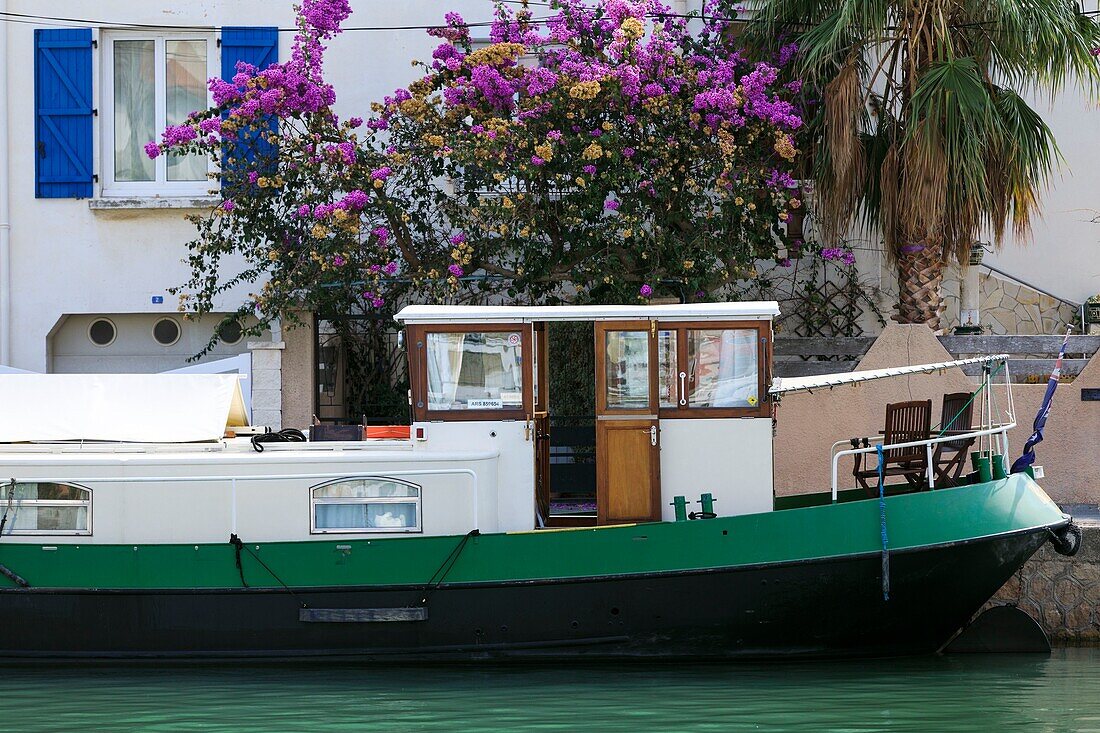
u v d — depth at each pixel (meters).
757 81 22.52
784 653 16.39
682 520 16.20
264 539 16.41
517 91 22.75
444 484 16.45
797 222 24.89
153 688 15.23
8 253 25.83
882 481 16.34
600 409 16.69
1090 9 26.02
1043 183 27.33
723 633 16.12
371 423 24.20
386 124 23.55
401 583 16.11
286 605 16.19
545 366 17.48
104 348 26.39
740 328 16.67
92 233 25.83
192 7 25.75
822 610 16.16
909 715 13.79
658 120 22.64
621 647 16.20
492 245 22.58
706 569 15.94
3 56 25.75
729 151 21.98
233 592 16.17
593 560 16.06
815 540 16.05
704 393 16.69
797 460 22.22
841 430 22.28
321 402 24.72
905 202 22.25
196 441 17.06
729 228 22.70
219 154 25.47
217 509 16.45
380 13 25.95
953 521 16.20
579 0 24.98
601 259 22.34
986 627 17.47
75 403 17.23
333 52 26.02
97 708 14.19
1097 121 27.31
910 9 22.22
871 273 25.59
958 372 22.16
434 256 23.28
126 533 16.50
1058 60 22.52
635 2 23.23
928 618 16.47
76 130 25.77
